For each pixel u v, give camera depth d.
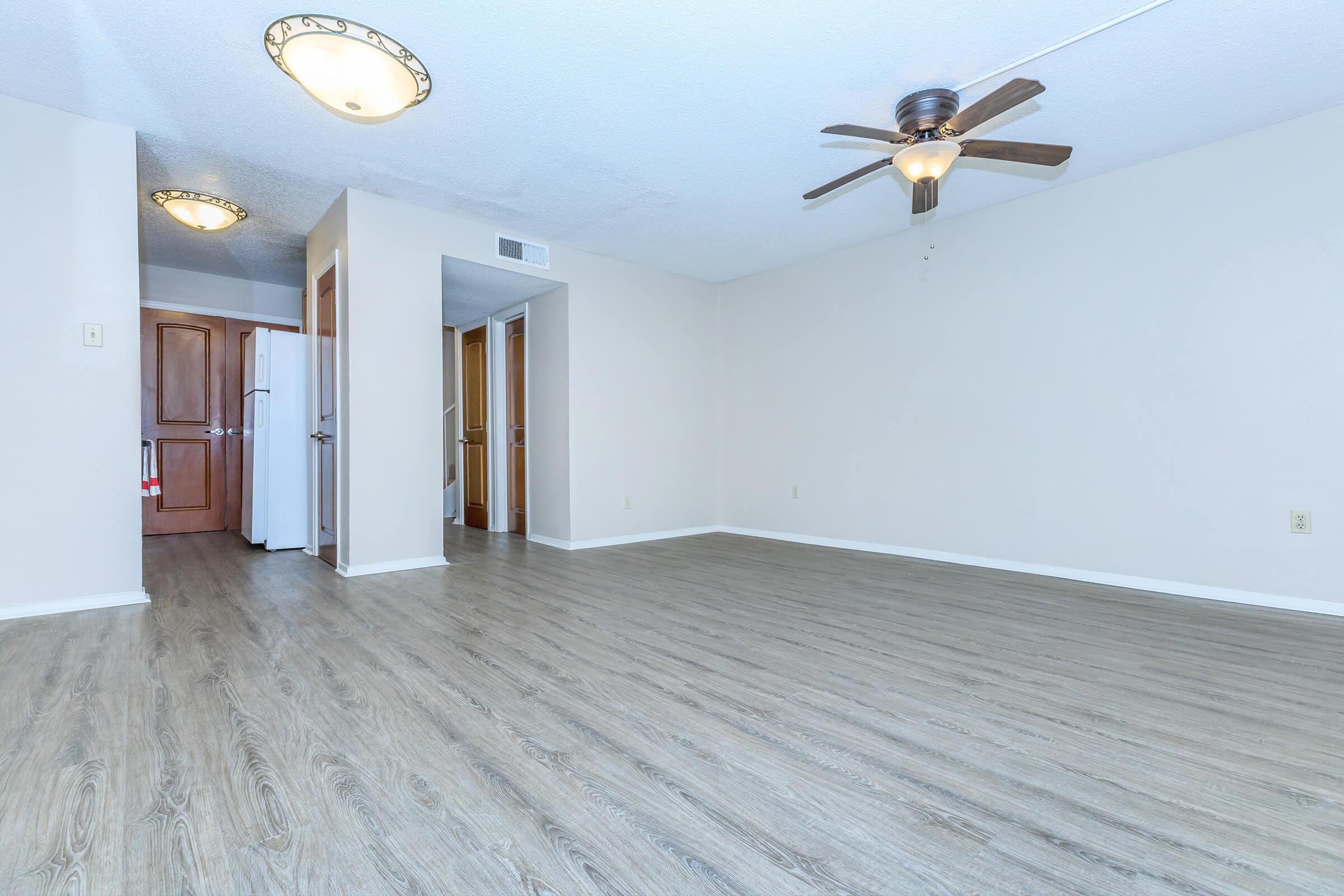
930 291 4.35
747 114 2.90
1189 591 3.26
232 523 5.66
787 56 2.46
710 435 5.83
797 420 5.22
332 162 3.34
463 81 2.60
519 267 4.47
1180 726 1.71
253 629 2.57
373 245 3.76
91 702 1.81
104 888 1.06
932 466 4.34
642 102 2.78
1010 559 3.95
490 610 2.92
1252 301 3.09
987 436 4.06
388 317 3.82
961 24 2.28
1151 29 2.30
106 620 2.67
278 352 4.57
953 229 4.23
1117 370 3.51
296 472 4.63
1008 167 3.48
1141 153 3.32
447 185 3.64
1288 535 2.99
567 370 4.84
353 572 3.68
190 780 1.40
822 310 5.04
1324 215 2.90
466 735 1.64
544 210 4.05
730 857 1.15
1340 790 1.39
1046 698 1.91
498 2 2.13
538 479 5.19
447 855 1.15
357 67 2.36
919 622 2.76
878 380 4.66
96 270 2.86
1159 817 1.29
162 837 1.20
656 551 4.73
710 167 3.44
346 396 3.72
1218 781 1.43
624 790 1.38
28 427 2.71
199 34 2.28
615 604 3.05
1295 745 1.61
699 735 1.65
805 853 1.17
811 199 3.61
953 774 1.46
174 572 3.77
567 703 1.85
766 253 4.96
